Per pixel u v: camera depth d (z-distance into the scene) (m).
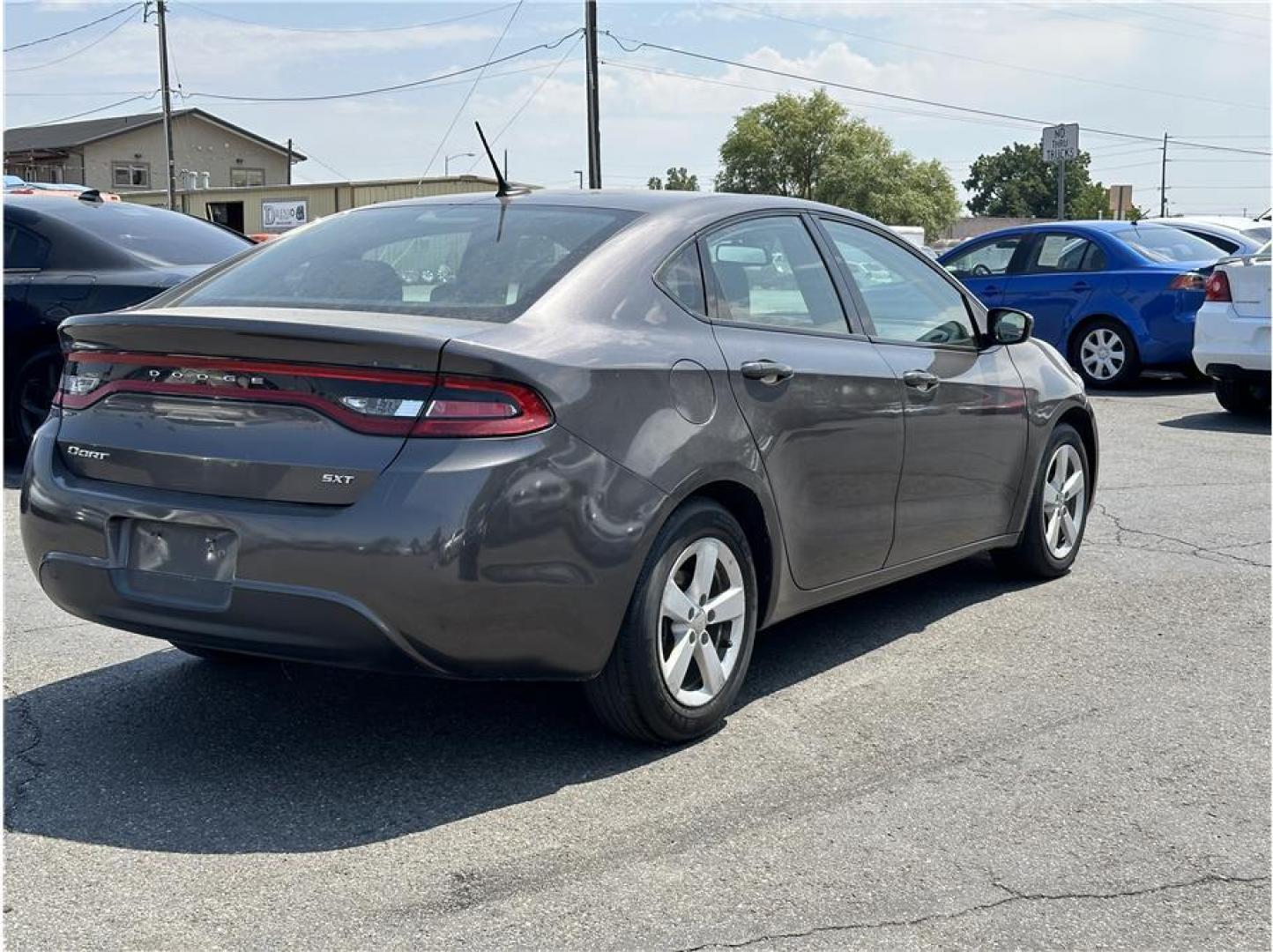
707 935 2.79
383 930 2.79
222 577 3.36
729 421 3.84
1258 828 3.36
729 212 4.27
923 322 5.00
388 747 3.79
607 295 3.72
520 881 3.01
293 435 3.31
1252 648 4.88
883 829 3.31
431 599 3.20
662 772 3.64
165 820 3.31
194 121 63.94
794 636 4.98
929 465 4.80
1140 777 3.66
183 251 8.15
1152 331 12.35
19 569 5.88
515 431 3.29
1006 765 3.73
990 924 2.86
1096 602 5.50
